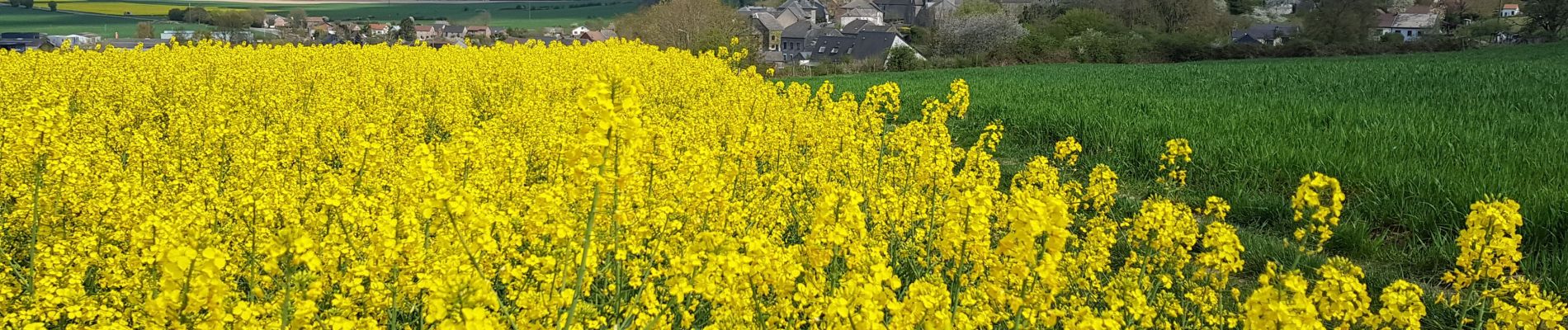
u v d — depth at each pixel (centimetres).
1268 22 12331
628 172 347
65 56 1599
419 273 389
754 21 10362
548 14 15700
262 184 631
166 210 461
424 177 387
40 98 950
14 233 518
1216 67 4081
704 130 859
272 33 9594
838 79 3503
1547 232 691
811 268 412
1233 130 1244
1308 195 388
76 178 547
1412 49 6556
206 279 310
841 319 332
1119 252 683
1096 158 1129
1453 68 3328
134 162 679
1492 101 1792
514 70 1588
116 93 1137
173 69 1447
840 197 434
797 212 622
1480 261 445
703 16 7262
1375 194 827
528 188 614
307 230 454
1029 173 653
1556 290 607
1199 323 456
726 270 333
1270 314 311
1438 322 555
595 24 14362
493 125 850
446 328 287
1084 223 665
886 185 657
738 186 615
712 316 382
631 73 1605
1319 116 1415
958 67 5459
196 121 892
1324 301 374
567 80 1406
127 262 420
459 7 16450
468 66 1680
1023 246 349
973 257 421
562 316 355
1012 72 3928
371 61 1733
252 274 395
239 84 1303
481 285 298
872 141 755
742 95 1198
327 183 550
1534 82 2478
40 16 11406
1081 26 7525
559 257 376
